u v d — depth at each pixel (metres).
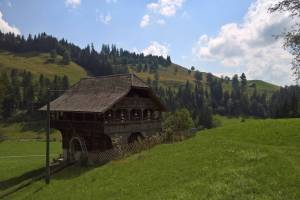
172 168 30.94
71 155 54.22
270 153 30.12
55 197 33.12
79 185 34.75
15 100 169.75
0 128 149.62
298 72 29.19
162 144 44.88
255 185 22.52
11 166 65.56
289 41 29.20
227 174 25.33
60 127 55.72
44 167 56.38
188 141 42.66
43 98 163.00
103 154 47.25
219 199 21.38
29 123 154.62
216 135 49.50
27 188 41.72
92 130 49.25
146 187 27.64
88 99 51.84
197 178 26.41
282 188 21.67
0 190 44.91
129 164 36.94
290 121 50.16
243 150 32.03
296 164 26.80
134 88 50.31
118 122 48.88
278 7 30.05
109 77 54.81
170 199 23.03
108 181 32.66
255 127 49.94
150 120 54.28
